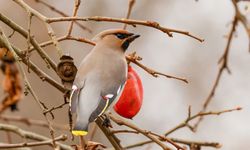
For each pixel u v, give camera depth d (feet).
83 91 28.68
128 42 31.19
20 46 52.80
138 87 29.91
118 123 29.22
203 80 61.26
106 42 31.01
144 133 28.81
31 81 53.26
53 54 53.67
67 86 28.94
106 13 59.93
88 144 28.81
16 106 35.22
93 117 28.04
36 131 51.72
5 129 33.71
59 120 52.70
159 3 62.54
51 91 53.21
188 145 31.45
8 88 34.86
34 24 54.03
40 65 54.03
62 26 55.93
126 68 30.09
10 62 34.45
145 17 61.98
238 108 31.42
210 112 31.50
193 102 60.44
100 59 30.07
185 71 61.67
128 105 29.58
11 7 54.75
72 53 56.18
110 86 29.12
